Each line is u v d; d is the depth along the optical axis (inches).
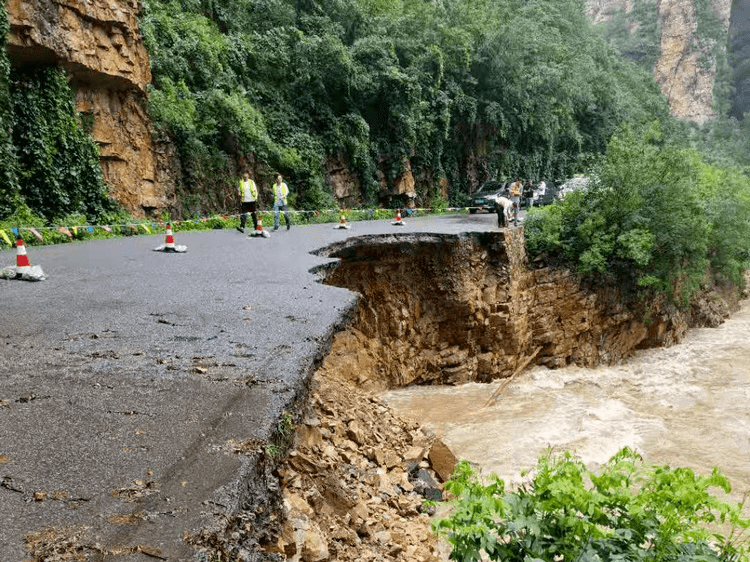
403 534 242.4
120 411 140.6
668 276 805.9
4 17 518.3
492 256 690.2
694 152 1232.2
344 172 1047.0
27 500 98.3
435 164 1214.3
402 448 350.3
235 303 267.7
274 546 132.9
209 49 860.0
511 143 1412.4
